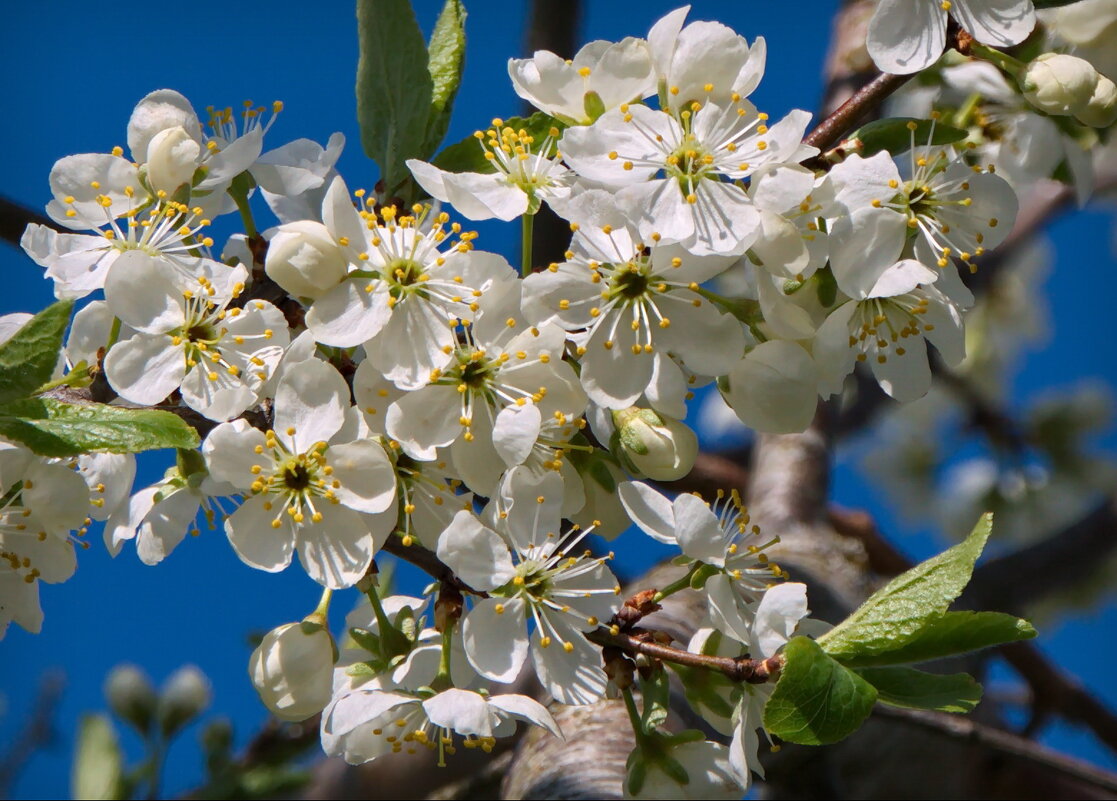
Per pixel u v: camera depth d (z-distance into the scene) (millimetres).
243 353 328
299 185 348
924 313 347
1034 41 364
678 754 328
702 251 322
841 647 311
